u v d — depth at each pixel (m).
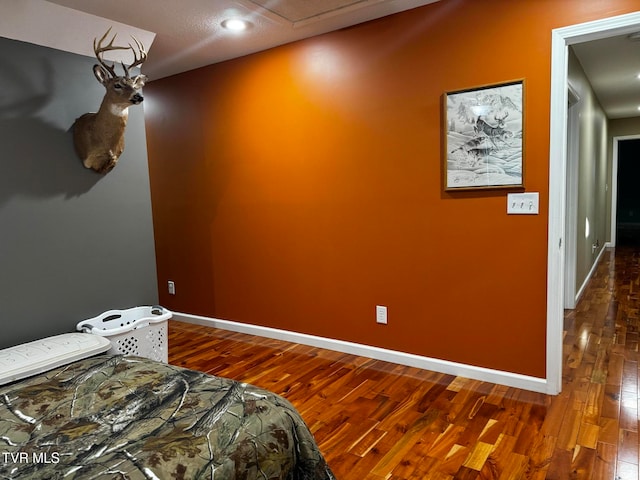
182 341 3.74
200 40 3.17
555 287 2.47
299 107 3.33
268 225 3.65
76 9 2.47
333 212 3.27
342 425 2.30
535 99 2.42
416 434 2.19
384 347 3.15
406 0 2.62
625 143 11.63
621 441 2.06
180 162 4.16
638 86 5.13
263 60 3.47
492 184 2.59
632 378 2.72
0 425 1.42
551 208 2.43
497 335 2.69
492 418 2.31
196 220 4.13
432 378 2.83
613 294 4.75
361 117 3.04
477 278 2.72
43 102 2.41
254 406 1.43
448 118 2.68
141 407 1.48
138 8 2.57
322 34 3.13
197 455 1.18
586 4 2.24
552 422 2.25
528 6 2.39
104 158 2.59
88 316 2.66
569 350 3.22
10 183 2.29
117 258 2.79
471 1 2.55
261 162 3.61
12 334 2.32
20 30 2.29
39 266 2.42
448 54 2.65
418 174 2.85
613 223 8.16
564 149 2.41
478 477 1.86
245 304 3.91
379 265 3.10
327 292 3.39
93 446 1.26
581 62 4.12
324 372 2.99
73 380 1.74
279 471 1.32
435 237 2.84
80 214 2.59
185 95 4.01
